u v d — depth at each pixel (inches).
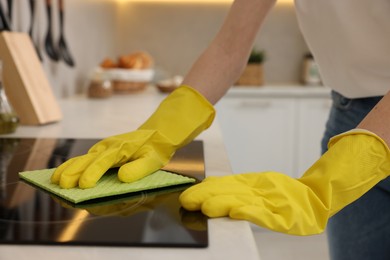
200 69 43.6
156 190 34.5
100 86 95.0
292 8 149.6
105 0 131.9
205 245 25.1
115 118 69.2
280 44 150.3
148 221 28.3
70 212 29.7
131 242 25.1
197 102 41.6
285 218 29.1
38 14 82.5
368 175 32.2
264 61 147.3
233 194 30.2
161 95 104.2
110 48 140.8
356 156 31.7
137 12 149.4
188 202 29.9
